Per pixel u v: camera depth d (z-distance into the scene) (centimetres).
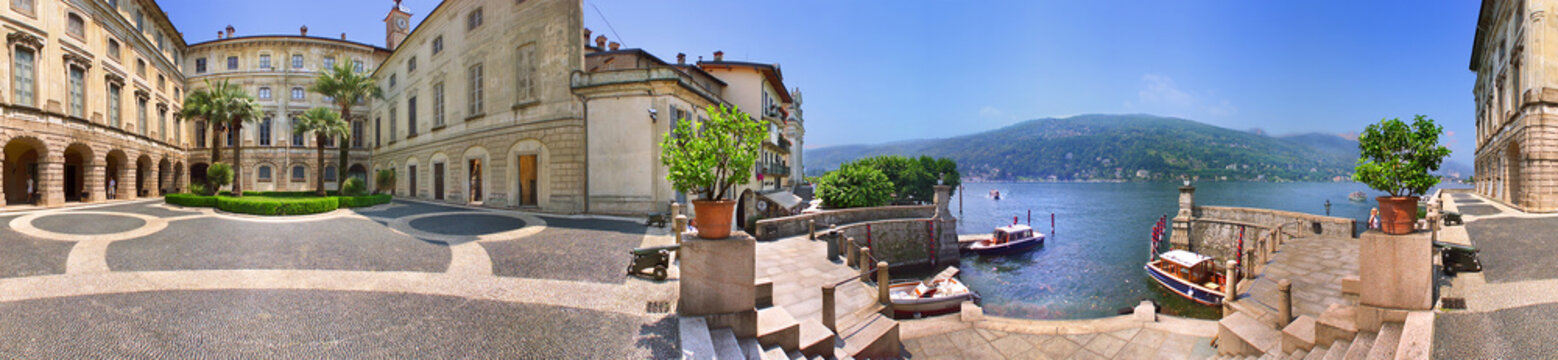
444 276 1025
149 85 3372
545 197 2486
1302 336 772
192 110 2956
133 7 3156
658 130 2353
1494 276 995
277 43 4547
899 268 2670
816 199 5219
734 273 658
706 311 654
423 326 713
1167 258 2158
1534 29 2100
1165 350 1002
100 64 2781
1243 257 2244
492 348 630
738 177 667
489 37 2780
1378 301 677
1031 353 1005
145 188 3375
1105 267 2931
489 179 2744
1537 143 2092
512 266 1139
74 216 1798
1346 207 9394
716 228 659
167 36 3716
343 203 2444
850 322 987
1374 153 707
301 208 2069
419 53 3438
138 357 574
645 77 2384
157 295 834
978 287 2462
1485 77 3191
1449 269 1060
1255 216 2394
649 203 2330
